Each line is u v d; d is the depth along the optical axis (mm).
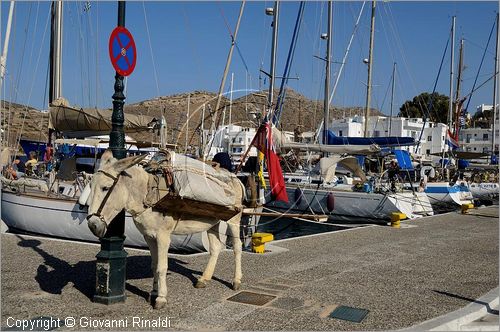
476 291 8422
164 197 6945
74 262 10039
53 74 20062
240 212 8422
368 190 22875
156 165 7156
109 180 6496
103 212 6426
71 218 14156
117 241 7230
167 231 7160
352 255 11773
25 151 26078
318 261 10914
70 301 7266
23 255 10672
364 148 18594
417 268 10352
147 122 14672
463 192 29594
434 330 6352
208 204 7332
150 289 8039
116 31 7078
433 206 29203
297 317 6789
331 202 22125
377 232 16344
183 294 7809
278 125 20078
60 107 14977
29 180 16078
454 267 10539
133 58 7477
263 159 13156
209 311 6969
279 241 13828
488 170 38750
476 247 13422
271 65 17734
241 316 6781
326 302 7562
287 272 9680
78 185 14750
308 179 24156
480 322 6980
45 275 8836
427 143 64188
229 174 8445
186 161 7590
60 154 17141
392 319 6766
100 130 15039
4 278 8562
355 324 6531
